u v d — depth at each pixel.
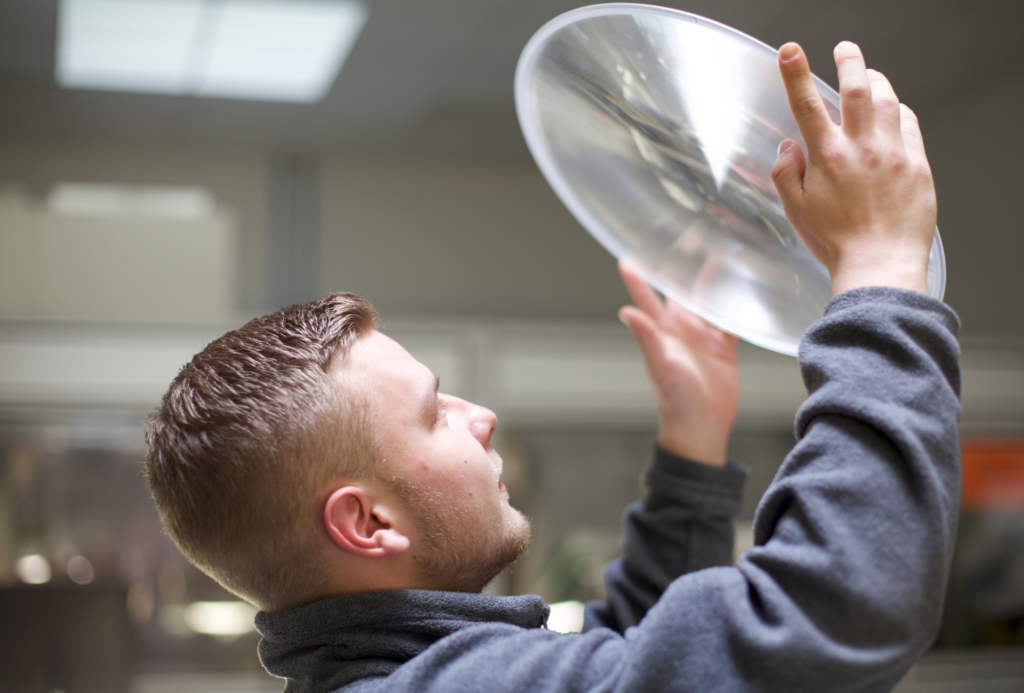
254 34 2.79
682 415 0.92
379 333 0.69
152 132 3.32
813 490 0.52
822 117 0.60
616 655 0.56
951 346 0.55
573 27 0.75
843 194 0.59
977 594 3.28
